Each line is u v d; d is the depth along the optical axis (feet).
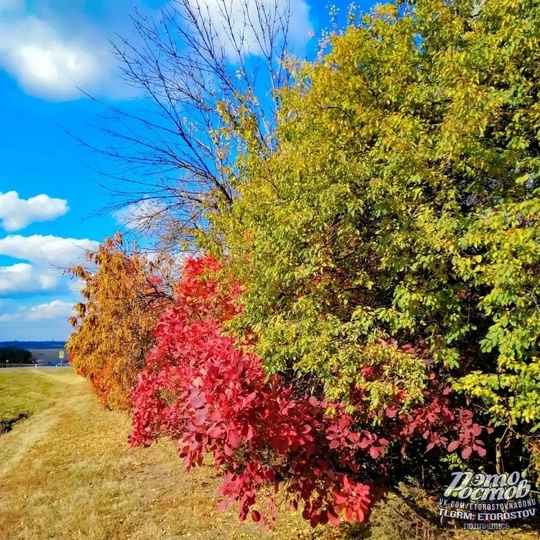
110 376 48.24
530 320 9.85
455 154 11.03
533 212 9.83
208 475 25.23
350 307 12.92
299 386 14.57
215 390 10.28
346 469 13.33
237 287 16.22
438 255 11.05
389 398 11.25
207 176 29.35
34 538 19.40
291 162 13.26
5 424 55.52
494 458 14.61
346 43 13.93
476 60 11.39
